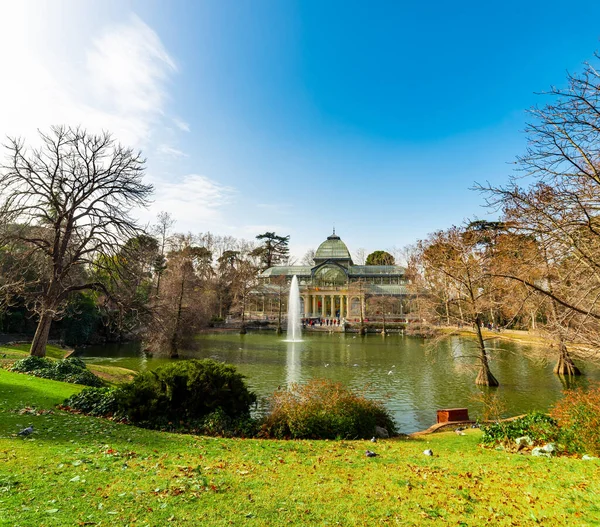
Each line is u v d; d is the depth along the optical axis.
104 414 15.12
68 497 7.01
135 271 29.08
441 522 6.84
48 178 26.66
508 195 12.41
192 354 42.91
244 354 45.06
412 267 53.62
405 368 36.72
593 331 13.20
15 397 15.48
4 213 23.69
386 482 8.95
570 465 10.26
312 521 6.74
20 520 6.00
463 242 29.33
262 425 14.86
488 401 18.20
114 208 27.36
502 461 11.07
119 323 29.98
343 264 120.94
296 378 31.22
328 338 67.12
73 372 21.78
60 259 26.56
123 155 28.03
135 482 7.99
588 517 6.95
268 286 106.25
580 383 30.67
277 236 130.75
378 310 94.06
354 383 30.09
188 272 43.00
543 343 30.66
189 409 15.27
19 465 8.41
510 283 15.24
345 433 14.66
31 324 44.22
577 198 10.68
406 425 19.89
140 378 16.16
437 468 10.27
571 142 11.30
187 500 7.29
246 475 9.07
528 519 6.96
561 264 12.74
